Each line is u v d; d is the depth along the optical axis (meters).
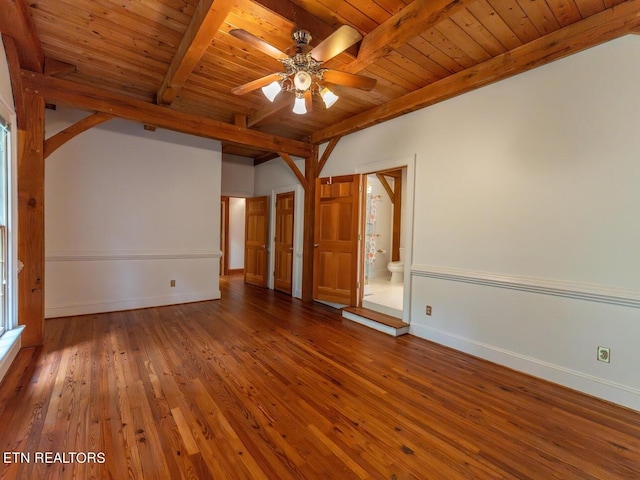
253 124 4.35
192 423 1.94
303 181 5.09
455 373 2.71
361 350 3.18
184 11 2.32
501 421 2.04
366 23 2.46
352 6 2.27
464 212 3.16
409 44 2.59
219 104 3.94
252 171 6.82
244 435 1.85
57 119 3.87
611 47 2.24
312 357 2.99
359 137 4.34
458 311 3.22
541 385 2.52
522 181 2.73
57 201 3.90
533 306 2.67
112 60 3.00
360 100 3.70
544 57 2.47
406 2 2.21
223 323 3.94
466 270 3.14
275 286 6.12
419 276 3.60
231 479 1.53
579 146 2.41
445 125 3.31
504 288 2.85
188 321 3.97
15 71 2.62
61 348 3.00
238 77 3.26
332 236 4.69
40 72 2.93
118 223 4.31
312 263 5.11
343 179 4.54
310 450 1.74
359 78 2.36
